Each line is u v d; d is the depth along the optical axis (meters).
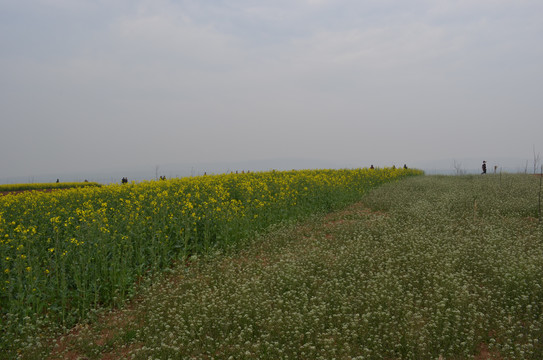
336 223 15.30
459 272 8.99
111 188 18.50
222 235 12.27
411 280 8.42
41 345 6.27
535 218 14.90
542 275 8.18
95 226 9.85
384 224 13.55
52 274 9.17
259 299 7.45
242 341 6.25
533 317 6.75
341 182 22.77
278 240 12.43
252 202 15.31
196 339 6.27
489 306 7.17
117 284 8.62
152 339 6.27
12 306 7.33
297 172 31.25
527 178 28.08
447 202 17.94
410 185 26.42
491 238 11.43
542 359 5.65
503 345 6.14
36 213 13.08
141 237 10.66
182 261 10.24
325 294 7.73
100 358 6.18
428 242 10.98
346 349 5.86
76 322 7.76
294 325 6.57
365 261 9.89
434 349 6.05
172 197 14.59
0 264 8.52
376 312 6.83
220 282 8.75
